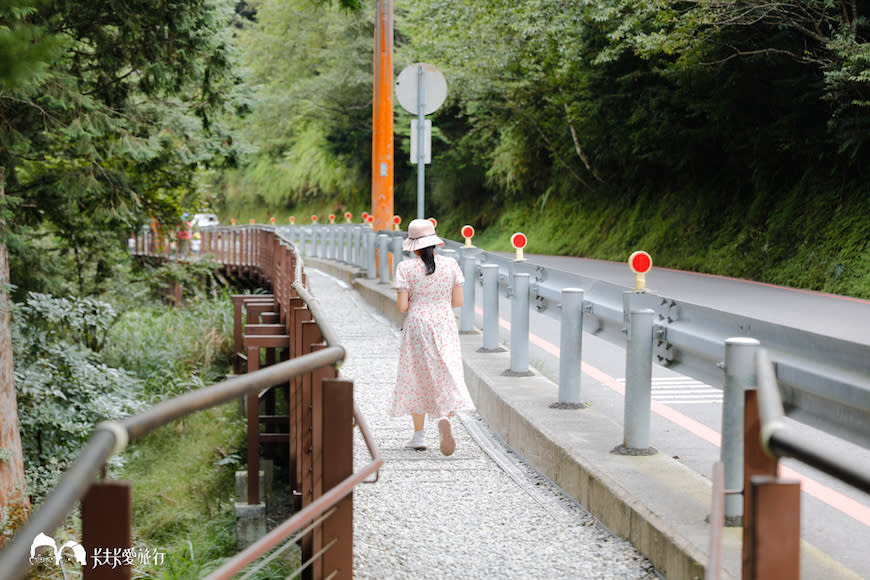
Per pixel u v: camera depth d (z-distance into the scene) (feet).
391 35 60.64
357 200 182.29
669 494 15.17
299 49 170.09
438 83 43.45
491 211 146.61
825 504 16.66
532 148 123.24
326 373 13.67
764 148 73.10
